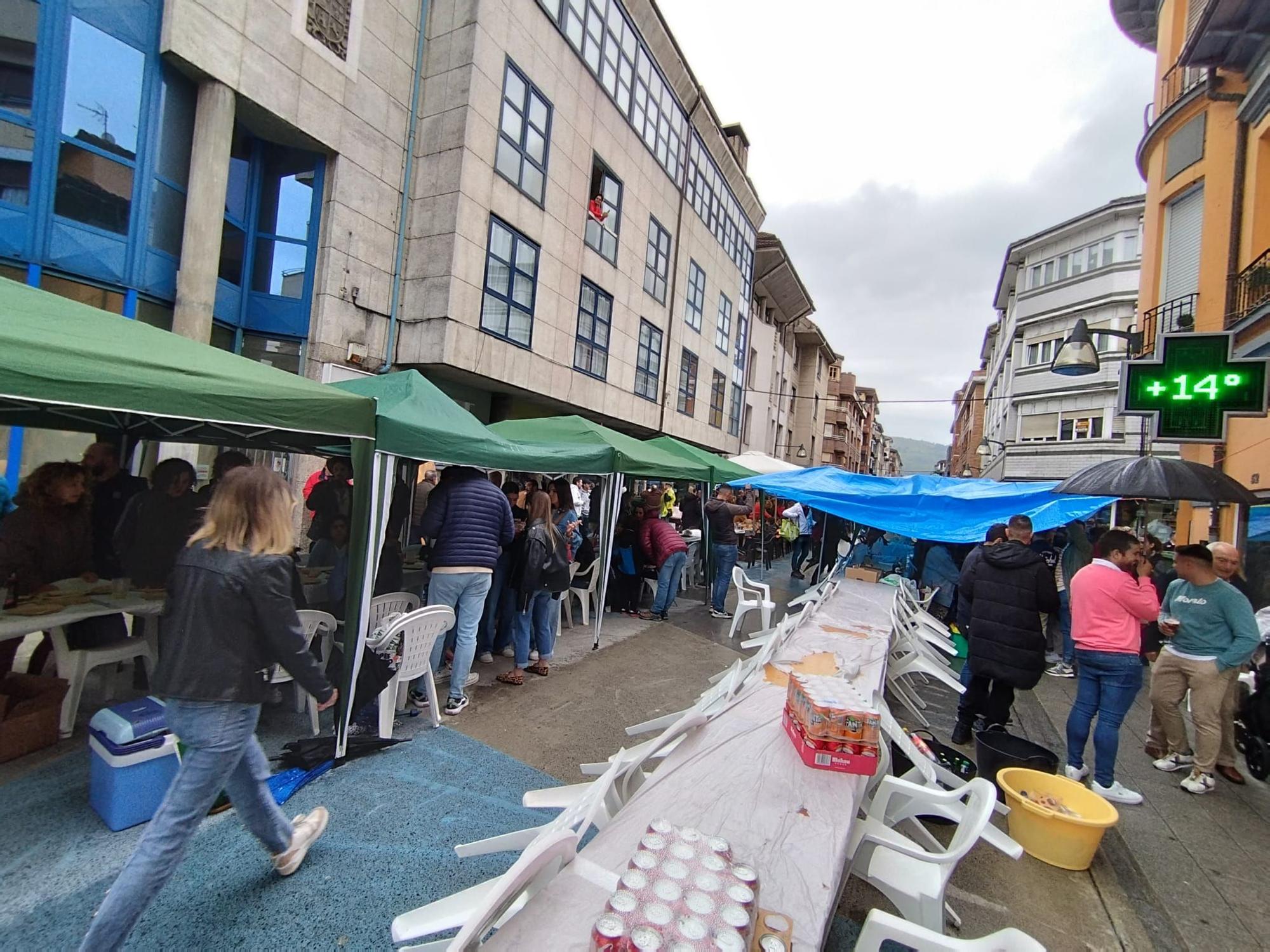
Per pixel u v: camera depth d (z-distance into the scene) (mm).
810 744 2205
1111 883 2922
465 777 3434
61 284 6914
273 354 9227
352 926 2264
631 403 16359
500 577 5605
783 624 4270
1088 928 2621
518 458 5039
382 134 9891
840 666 3516
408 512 6715
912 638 5215
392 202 10148
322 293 9211
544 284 12453
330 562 5473
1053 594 4031
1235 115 7871
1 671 3436
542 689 4945
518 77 11289
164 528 3902
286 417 3117
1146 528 9000
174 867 1923
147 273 7539
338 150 9227
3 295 2670
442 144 10312
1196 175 8648
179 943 2109
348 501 5672
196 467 8242
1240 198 7668
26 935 2100
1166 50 10148
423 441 3986
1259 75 7160
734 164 21859
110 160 7152
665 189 17531
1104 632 3689
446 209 10188
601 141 14109
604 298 14789
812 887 1534
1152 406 4023
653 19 15406
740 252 24406
